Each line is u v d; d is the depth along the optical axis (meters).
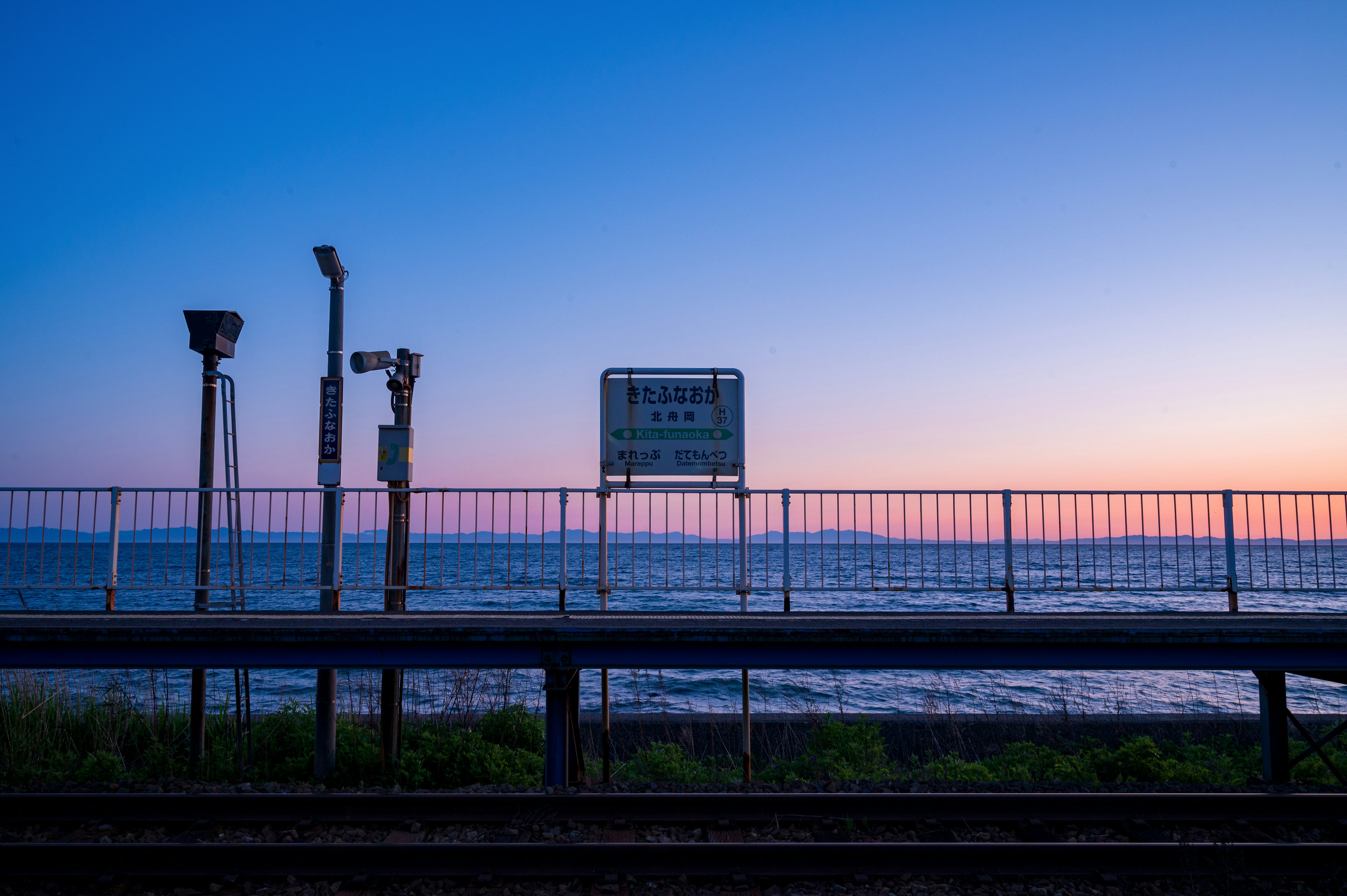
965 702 15.09
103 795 5.90
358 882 4.88
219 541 8.66
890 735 10.12
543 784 7.00
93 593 20.30
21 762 7.89
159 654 6.20
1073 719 10.45
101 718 9.04
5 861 5.01
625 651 6.39
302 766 7.75
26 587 8.02
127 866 5.05
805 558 8.54
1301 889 4.88
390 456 8.56
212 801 5.92
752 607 19.58
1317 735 9.79
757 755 9.83
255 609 8.74
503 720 9.05
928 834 5.67
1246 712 12.14
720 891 4.89
